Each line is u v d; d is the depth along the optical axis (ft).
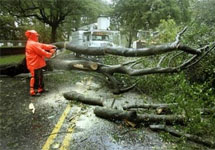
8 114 12.39
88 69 17.75
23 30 75.56
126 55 14.83
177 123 10.61
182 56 16.22
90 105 14.02
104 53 16.33
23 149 8.60
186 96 10.77
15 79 22.25
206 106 10.99
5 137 9.59
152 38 25.35
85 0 54.85
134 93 16.85
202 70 14.97
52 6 52.44
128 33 69.97
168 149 8.64
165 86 14.52
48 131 10.24
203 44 15.97
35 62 15.90
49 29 87.51
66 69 19.30
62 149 8.62
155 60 17.70
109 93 16.98
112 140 9.39
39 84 16.58
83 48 17.76
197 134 9.70
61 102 14.58
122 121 11.25
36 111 12.90
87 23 75.00
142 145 8.96
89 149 8.63
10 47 52.08
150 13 60.75
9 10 53.16
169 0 61.21
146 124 10.82
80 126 10.82
